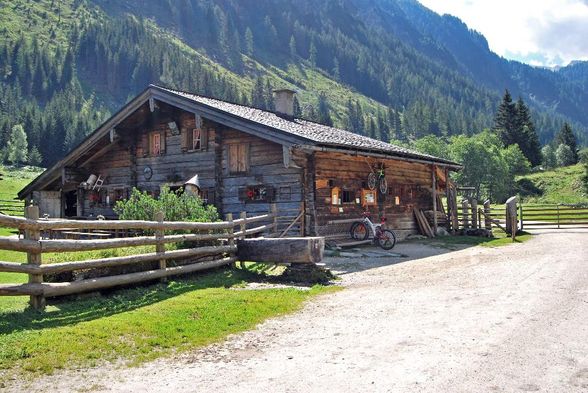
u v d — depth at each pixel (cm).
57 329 655
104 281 837
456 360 552
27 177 9688
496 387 476
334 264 1379
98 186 2194
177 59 19325
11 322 667
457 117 19538
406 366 540
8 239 699
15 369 539
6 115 13425
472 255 1552
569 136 13300
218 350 618
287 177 1722
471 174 8719
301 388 490
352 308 825
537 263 1280
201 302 839
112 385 506
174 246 1088
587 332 641
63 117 12581
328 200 1783
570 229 2814
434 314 762
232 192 1838
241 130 1689
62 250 766
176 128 1980
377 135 17925
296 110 15212
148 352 607
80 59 19662
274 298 895
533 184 9988
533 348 584
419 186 2417
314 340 651
